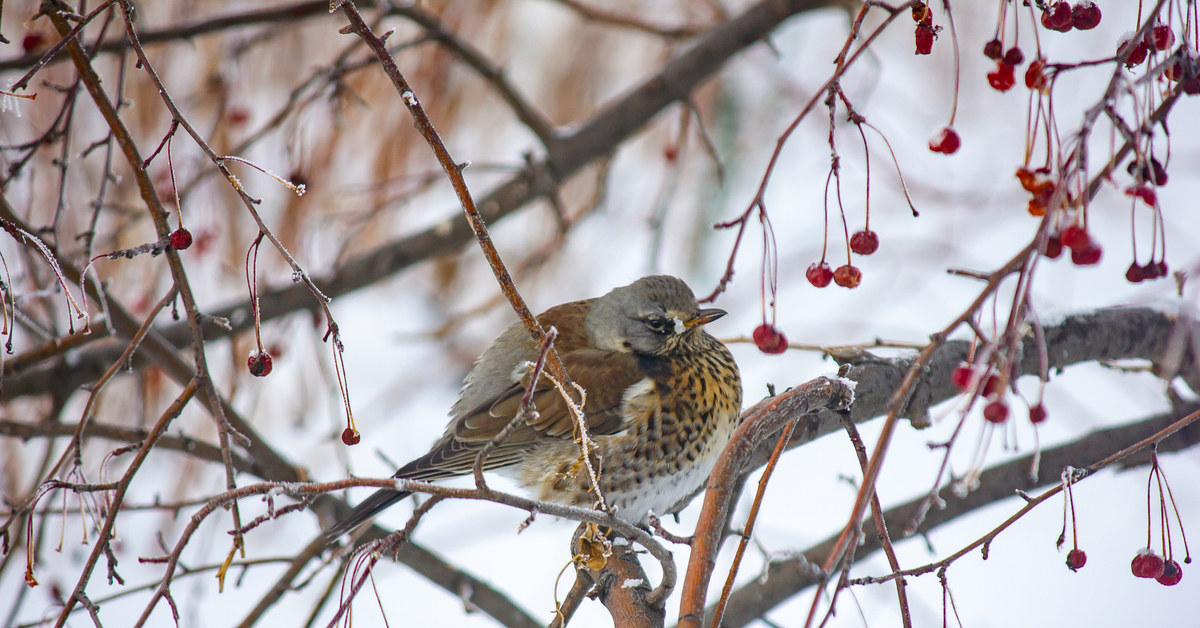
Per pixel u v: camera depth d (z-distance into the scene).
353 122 13.69
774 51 12.52
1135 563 5.67
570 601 6.93
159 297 12.54
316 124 13.28
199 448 9.46
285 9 11.56
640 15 15.88
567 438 8.94
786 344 6.28
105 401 12.75
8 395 10.49
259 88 13.95
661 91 12.59
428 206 16.03
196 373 5.85
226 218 12.88
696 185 17.30
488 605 9.75
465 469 9.21
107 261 11.82
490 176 15.80
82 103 11.81
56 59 10.20
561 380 5.57
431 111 13.73
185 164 11.80
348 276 11.70
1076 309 8.60
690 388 8.98
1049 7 5.60
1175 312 8.54
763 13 12.70
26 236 5.54
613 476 8.93
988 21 17.12
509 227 16.69
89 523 12.70
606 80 16.12
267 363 5.49
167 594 4.90
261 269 12.91
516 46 15.90
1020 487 9.03
